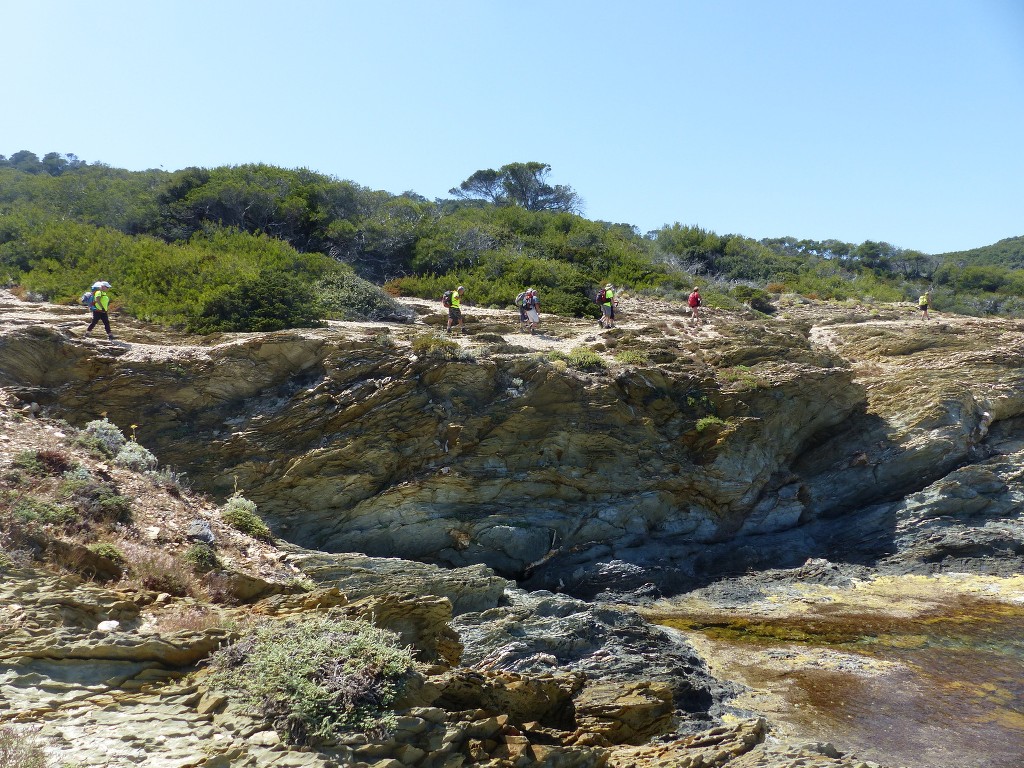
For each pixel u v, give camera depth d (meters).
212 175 36.19
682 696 12.85
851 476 24.83
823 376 25.16
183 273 25.72
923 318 37.56
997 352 28.91
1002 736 11.88
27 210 32.78
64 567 8.65
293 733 6.29
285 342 20.92
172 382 19.69
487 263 36.28
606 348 26.12
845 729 12.10
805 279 48.75
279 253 29.98
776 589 20.30
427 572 15.55
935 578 20.91
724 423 23.25
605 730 9.80
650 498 21.98
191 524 11.52
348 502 20.00
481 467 20.86
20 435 11.96
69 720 6.08
